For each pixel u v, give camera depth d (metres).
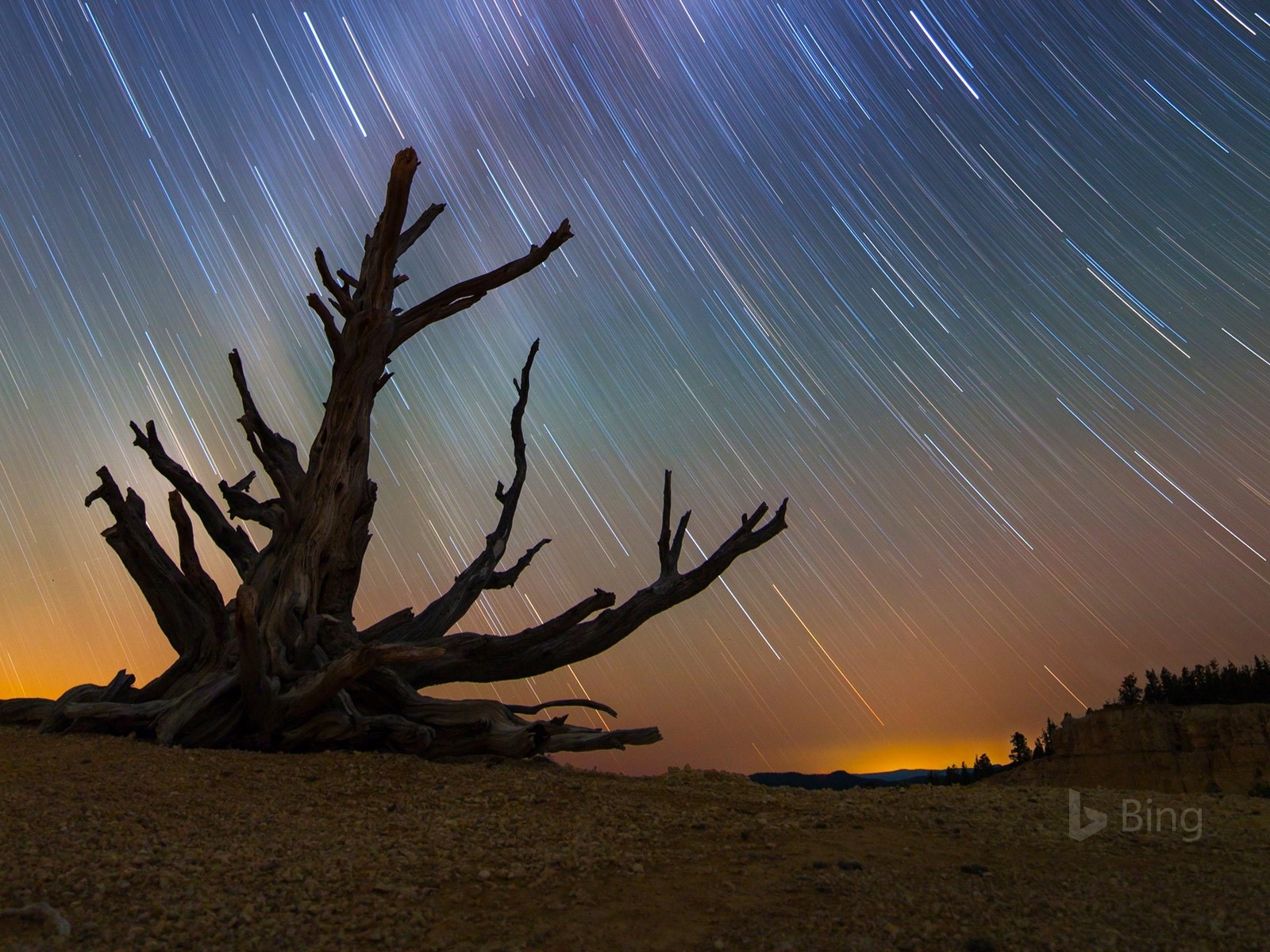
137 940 3.90
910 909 4.38
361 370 11.45
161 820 6.00
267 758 8.68
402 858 5.19
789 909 4.38
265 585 10.63
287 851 5.32
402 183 11.07
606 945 3.94
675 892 4.68
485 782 7.92
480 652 11.39
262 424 12.19
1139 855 5.59
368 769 8.27
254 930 4.05
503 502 13.60
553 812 6.64
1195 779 26.27
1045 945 3.90
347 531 11.18
